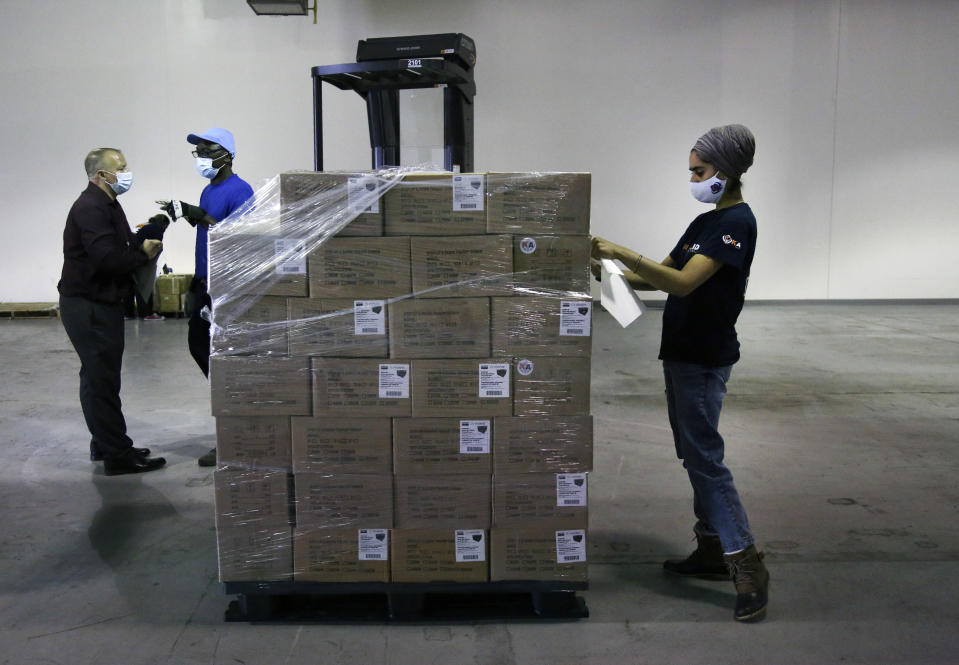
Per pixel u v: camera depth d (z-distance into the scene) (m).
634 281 2.53
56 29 9.47
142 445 4.20
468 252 2.18
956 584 2.51
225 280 2.21
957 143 10.01
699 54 9.82
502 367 2.21
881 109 9.95
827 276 10.25
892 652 2.10
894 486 3.47
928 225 10.14
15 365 6.34
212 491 3.46
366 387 2.21
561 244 2.18
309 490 2.25
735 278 2.25
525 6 9.69
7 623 2.28
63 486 3.53
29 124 9.60
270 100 9.68
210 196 3.74
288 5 9.00
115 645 2.15
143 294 3.71
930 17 9.78
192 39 9.58
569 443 2.23
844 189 10.09
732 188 2.31
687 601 2.41
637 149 9.95
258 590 2.28
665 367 2.39
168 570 2.65
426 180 2.17
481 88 9.80
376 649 2.13
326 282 2.20
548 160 9.94
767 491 3.41
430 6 9.63
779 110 9.92
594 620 2.29
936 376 5.82
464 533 2.26
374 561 2.27
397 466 2.23
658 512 3.20
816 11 9.75
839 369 6.11
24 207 9.73
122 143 9.67
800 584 2.51
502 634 2.21
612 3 9.71
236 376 2.23
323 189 2.18
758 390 5.41
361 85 4.40
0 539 2.92
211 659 2.08
